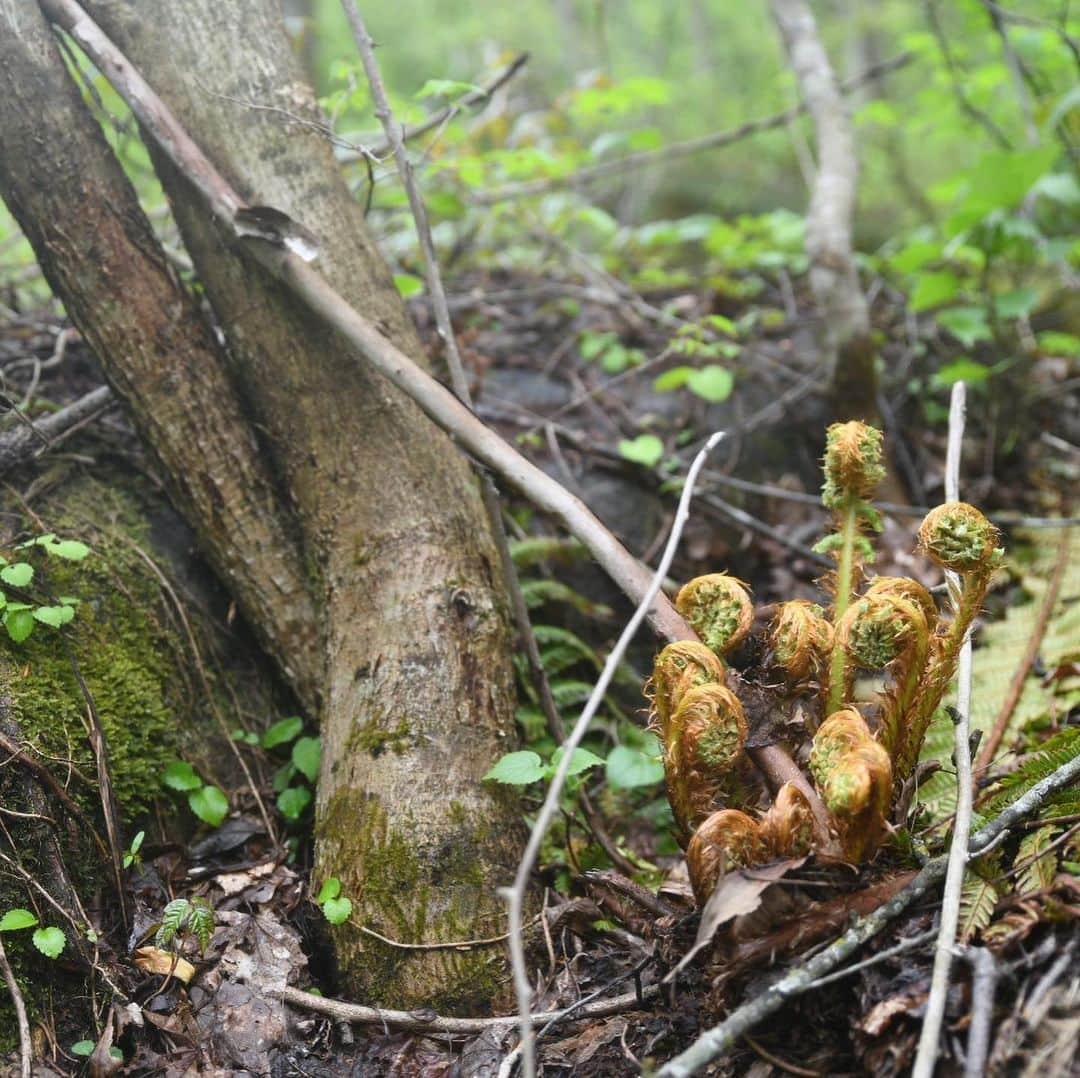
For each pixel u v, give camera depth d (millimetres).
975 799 567
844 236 963
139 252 648
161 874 605
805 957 447
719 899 435
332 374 646
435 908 557
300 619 667
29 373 799
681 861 666
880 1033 429
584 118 1297
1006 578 887
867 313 958
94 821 589
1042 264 1250
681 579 884
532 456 910
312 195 654
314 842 602
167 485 675
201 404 659
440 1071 515
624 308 1074
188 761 650
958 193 1110
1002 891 465
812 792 478
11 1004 524
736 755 470
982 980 413
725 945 453
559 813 654
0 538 648
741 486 911
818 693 501
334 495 650
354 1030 540
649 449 871
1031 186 908
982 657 780
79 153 629
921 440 1039
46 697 601
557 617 825
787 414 1007
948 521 485
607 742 766
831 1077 440
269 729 682
